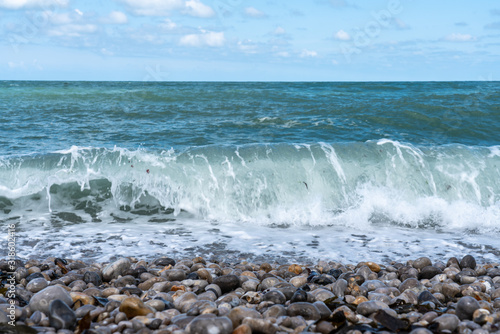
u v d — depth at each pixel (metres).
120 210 6.26
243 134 9.91
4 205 6.17
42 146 8.34
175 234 5.44
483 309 2.78
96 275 3.69
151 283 3.56
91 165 6.67
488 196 6.66
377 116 12.05
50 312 2.56
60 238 5.16
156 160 6.71
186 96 15.72
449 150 7.23
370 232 5.69
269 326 2.44
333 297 3.13
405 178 6.70
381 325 2.64
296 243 5.18
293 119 11.68
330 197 6.47
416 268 4.28
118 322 2.61
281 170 6.62
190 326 2.36
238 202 6.34
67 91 16.70
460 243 5.28
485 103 13.72
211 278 3.70
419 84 25.75
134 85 23.98
